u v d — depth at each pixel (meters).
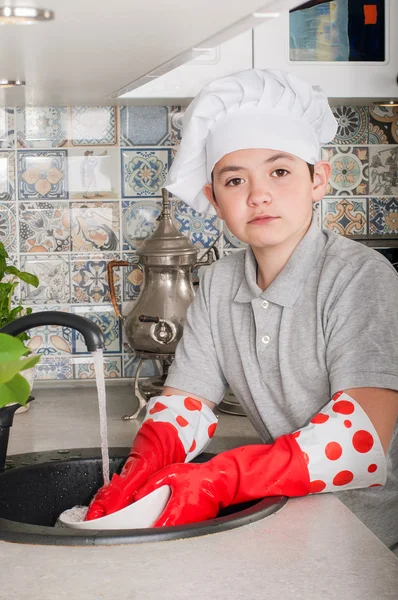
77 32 0.96
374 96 1.73
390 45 1.71
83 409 1.72
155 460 1.08
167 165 1.96
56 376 1.96
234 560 0.75
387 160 2.01
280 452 0.96
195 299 1.28
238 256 1.26
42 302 1.96
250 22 0.90
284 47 1.70
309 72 1.71
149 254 1.67
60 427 1.55
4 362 0.39
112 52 1.13
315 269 1.11
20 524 0.87
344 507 0.92
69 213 1.95
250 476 0.95
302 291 1.11
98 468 1.21
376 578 0.69
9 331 0.92
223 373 1.24
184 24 0.92
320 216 2.01
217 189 1.13
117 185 1.95
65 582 0.71
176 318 1.67
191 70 1.71
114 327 1.97
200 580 0.70
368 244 1.95
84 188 1.95
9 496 1.12
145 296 1.70
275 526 0.86
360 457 0.96
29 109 1.92
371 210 2.02
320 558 0.75
